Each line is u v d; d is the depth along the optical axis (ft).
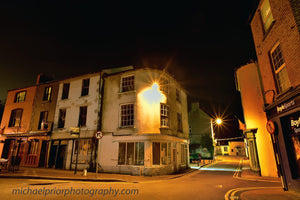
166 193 24.26
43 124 54.60
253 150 47.42
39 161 54.95
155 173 42.91
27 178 35.68
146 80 50.16
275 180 34.73
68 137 53.36
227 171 52.34
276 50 27.25
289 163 23.25
